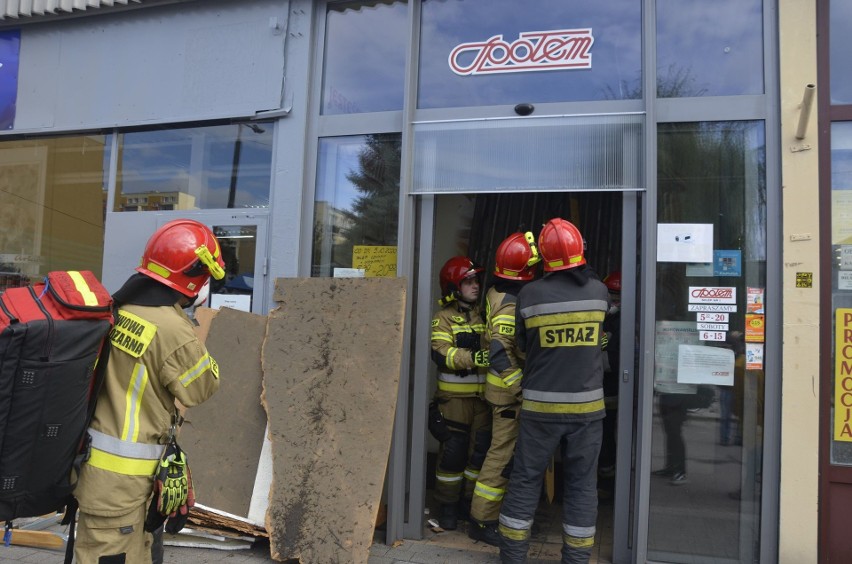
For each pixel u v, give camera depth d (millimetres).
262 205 4656
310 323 3979
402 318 3832
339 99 4547
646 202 3736
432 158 4184
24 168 5375
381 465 3648
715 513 3641
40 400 2127
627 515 3768
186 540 3842
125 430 2389
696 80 3811
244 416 4004
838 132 3613
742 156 3725
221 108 4688
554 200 5578
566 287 3490
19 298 2254
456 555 3824
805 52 3607
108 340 2443
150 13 4910
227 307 4234
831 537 3498
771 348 3594
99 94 5031
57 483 2230
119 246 4992
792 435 3502
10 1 5090
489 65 4199
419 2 4332
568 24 4078
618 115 3910
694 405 3691
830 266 3551
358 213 4445
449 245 5793
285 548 3588
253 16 4637
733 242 3701
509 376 3701
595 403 3430
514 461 3584
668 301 3742
